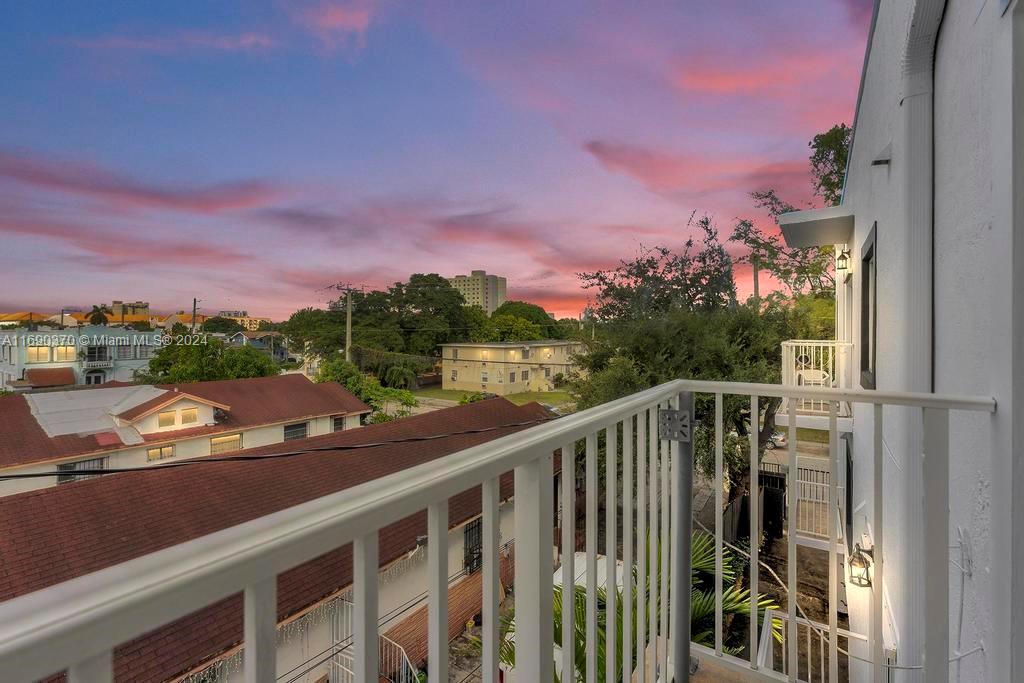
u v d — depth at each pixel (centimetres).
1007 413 113
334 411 1623
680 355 829
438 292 3497
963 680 147
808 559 690
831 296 1591
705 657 187
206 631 431
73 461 1026
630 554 132
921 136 205
